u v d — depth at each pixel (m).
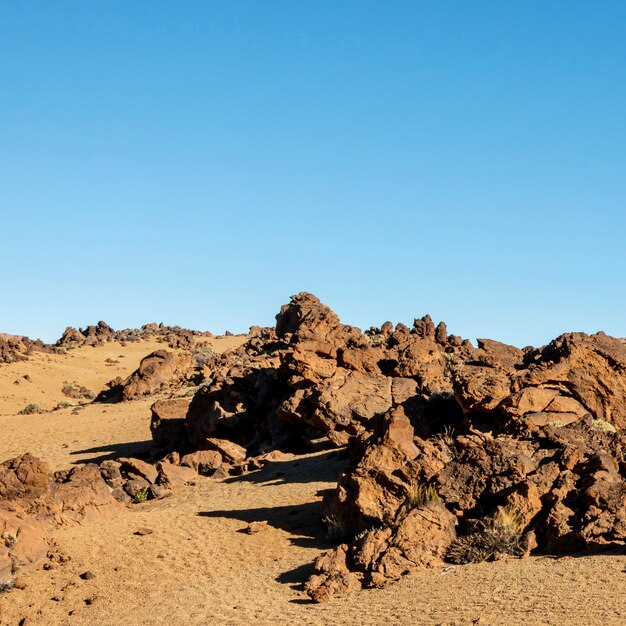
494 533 22.39
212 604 21.78
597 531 21.59
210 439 41.91
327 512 27.45
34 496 28.78
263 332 122.31
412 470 25.72
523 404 27.81
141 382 72.50
